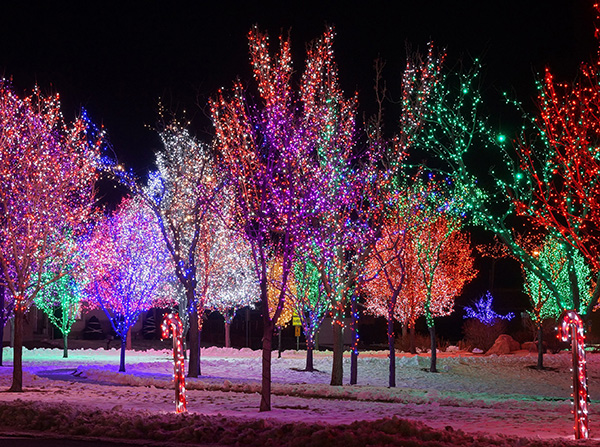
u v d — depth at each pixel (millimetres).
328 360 36562
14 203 21016
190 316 27281
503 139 20609
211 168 25844
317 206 21188
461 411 16609
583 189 17641
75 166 22516
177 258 26672
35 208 20781
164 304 45688
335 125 22516
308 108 21312
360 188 23484
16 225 20984
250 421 12547
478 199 21422
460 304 57812
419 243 31719
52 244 22891
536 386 29875
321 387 22531
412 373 32062
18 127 21375
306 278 30594
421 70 22250
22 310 20562
